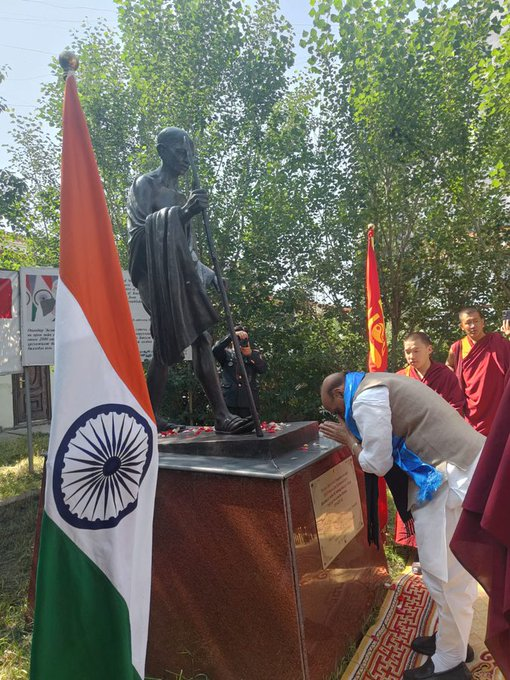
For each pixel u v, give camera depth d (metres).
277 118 7.43
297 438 2.53
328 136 7.02
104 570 1.59
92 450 1.61
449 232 6.92
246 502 2.06
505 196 7.34
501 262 6.79
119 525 1.64
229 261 7.44
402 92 6.34
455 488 2.01
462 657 2.11
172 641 2.26
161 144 2.73
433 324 7.37
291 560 1.97
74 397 1.59
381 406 2.11
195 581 2.19
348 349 7.47
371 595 2.73
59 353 1.61
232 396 3.89
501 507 1.19
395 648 2.37
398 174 6.75
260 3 7.34
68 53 1.75
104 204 1.75
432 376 3.29
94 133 7.52
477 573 1.31
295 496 2.06
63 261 1.65
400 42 6.39
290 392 7.24
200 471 2.16
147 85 7.41
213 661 2.16
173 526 2.24
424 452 2.10
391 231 7.01
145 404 1.75
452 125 6.39
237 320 7.30
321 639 2.10
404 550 3.49
